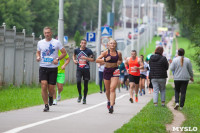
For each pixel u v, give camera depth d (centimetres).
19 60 5144
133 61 3709
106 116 2531
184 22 5719
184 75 3159
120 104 3531
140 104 3562
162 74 3266
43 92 2684
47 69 2667
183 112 2934
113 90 2739
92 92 5125
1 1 15225
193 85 7200
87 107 3084
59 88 3562
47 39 2662
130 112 2834
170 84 7750
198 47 7069
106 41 6956
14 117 2319
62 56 2692
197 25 6156
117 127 2039
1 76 4688
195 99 4166
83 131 1867
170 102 3862
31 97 3806
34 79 5622
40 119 2241
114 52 2773
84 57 3356
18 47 5100
